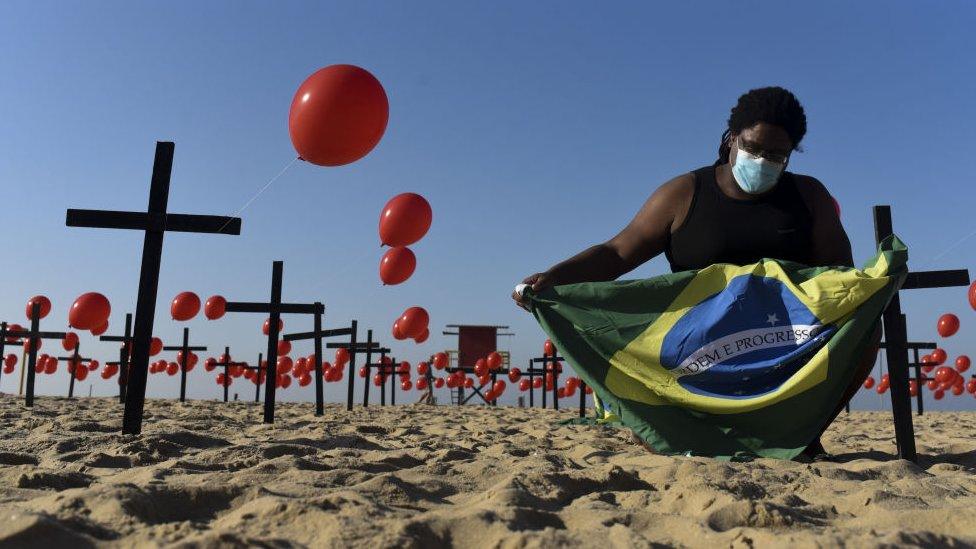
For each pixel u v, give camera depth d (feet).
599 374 14.17
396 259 29.81
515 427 25.31
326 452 13.58
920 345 50.57
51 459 12.26
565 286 14.65
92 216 15.60
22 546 5.77
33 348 36.73
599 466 12.18
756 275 14.03
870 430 26.18
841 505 8.82
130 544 6.06
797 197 14.74
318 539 6.32
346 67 16.78
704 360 13.82
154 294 15.80
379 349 46.57
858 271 13.65
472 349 91.56
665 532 7.25
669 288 14.39
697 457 13.00
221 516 7.57
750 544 6.49
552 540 6.35
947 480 10.82
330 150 16.74
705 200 14.97
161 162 16.08
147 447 13.42
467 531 6.81
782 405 13.25
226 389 60.13
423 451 14.51
